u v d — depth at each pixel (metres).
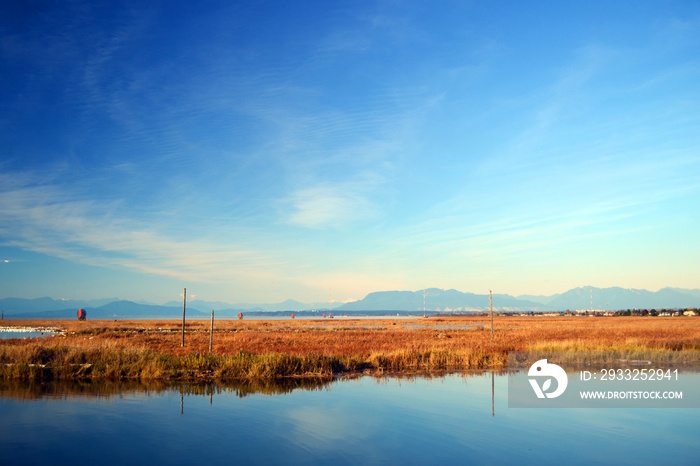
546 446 10.30
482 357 24.88
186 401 14.87
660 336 40.72
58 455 9.55
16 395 15.75
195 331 61.25
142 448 9.98
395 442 10.47
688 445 10.41
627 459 9.55
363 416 12.98
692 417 13.07
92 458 9.36
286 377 19.86
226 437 10.88
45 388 17.05
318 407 14.09
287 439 10.66
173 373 19.92
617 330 52.03
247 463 9.09
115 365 20.39
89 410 13.58
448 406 14.35
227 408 13.90
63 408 13.80
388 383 18.47
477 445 10.41
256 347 32.31
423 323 107.12
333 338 42.53
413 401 14.97
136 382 18.55
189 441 10.49
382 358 23.83
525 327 67.75
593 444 10.55
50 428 11.57
